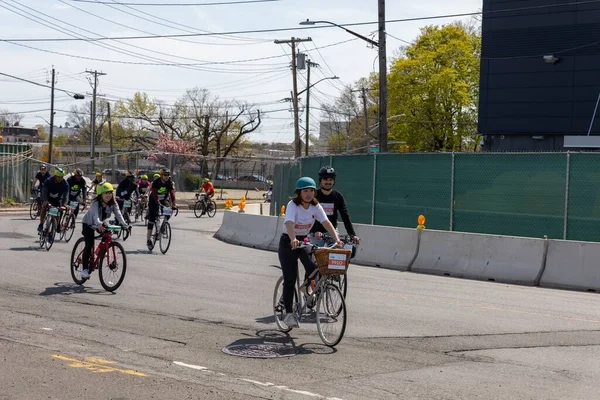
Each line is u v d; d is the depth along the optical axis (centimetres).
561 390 704
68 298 1166
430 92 6088
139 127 9744
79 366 746
